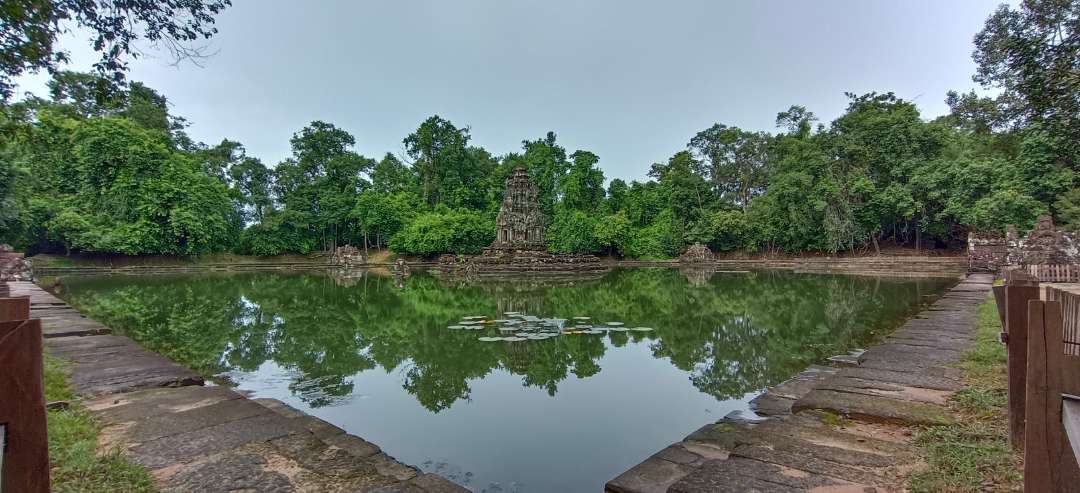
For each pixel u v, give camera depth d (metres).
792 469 4.20
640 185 59.78
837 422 5.43
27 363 2.04
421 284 28.53
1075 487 2.51
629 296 21.69
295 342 11.84
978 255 26.73
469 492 4.11
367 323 14.54
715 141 57.09
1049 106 9.83
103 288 24.56
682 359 10.08
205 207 46.38
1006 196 26.84
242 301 19.86
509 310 17.42
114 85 7.48
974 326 10.59
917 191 38.00
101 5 6.92
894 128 39.78
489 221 54.06
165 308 17.58
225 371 9.26
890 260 34.72
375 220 53.19
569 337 12.34
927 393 6.19
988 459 4.03
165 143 46.62
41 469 2.05
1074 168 25.30
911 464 4.18
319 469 4.45
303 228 55.00
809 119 52.81
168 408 6.00
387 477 4.34
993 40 11.52
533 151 61.88
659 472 4.66
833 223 41.47
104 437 5.05
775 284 26.36
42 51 6.57
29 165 26.88
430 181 60.41
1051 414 2.58
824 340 11.50
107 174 41.44
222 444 4.93
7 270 24.09
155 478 4.17
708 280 30.09
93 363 8.17
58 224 37.66
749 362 9.71
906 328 10.80
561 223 54.50
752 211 48.75
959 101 40.28
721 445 5.33
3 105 7.45
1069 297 3.18
